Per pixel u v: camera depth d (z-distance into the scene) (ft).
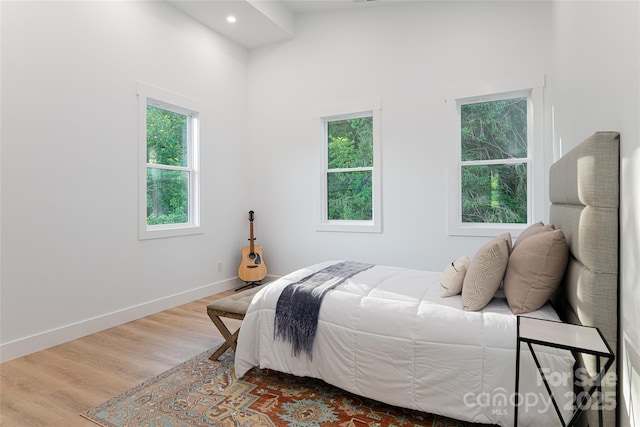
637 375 3.85
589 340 4.13
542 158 10.91
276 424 5.69
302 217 14.75
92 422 5.78
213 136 13.99
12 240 8.21
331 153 14.46
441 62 12.21
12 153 8.20
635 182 3.93
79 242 9.53
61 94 9.12
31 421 5.80
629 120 4.10
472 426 5.59
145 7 11.32
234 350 7.85
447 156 12.10
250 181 15.74
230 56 14.82
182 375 7.32
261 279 14.55
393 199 12.99
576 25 6.84
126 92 10.73
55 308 8.98
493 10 11.46
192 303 12.72
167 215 12.44
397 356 5.78
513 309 5.74
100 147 10.03
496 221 11.87
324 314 6.52
